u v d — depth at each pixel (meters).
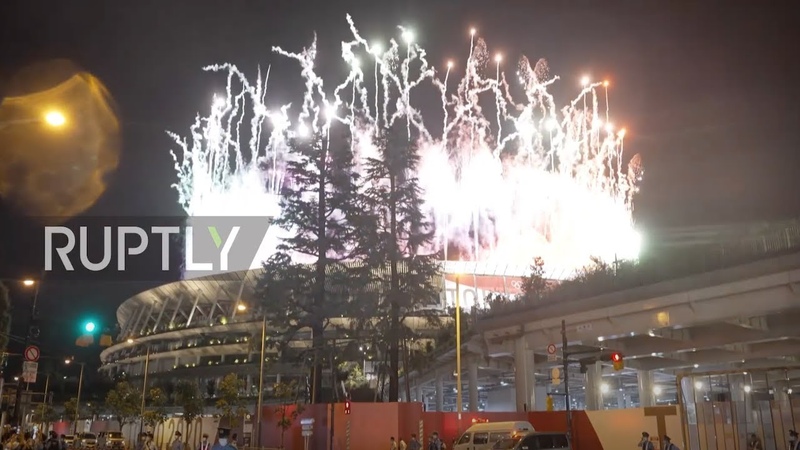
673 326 37.84
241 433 47.25
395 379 44.81
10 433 27.75
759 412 24.11
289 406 40.66
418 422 35.78
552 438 25.75
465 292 77.94
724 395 27.27
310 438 37.62
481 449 28.38
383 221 48.75
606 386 78.81
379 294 47.38
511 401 80.44
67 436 59.22
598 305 42.19
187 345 94.44
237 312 90.50
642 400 58.38
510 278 81.25
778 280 32.34
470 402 58.53
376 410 35.62
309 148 52.28
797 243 31.86
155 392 66.62
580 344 44.91
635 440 32.59
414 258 47.34
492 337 50.25
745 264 33.75
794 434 21.83
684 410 23.75
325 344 47.72
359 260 49.78
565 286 46.34
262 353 46.44
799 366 20.86
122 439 57.31
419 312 47.75
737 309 34.25
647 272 39.53
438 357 57.25
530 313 47.22
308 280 49.69
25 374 27.48
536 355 53.78
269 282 49.72
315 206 51.44
